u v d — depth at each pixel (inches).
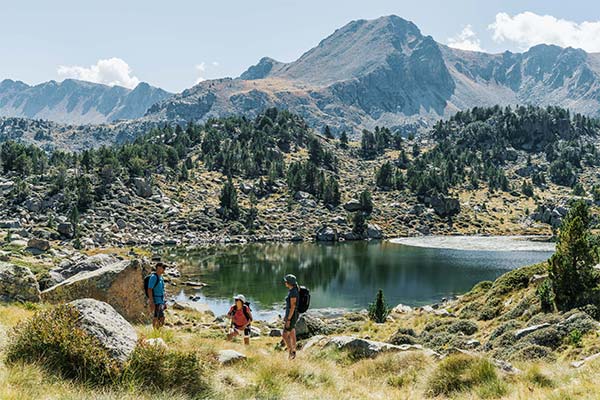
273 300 2933.1
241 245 6166.3
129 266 1224.8
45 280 1462.8
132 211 6835.6
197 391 496.4
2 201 6318.9
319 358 787.4
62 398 401.4
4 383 409.1
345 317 2140.7
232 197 7509.8
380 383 651.5
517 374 647.8
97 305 548.4
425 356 725.9
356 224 7165.4
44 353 478.9
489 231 7741.1
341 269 4175.7
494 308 1626.5
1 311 857.5
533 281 1615.4
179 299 2903.5
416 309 2367.1
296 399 520.7
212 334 1397.6
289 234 6943.9
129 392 444.1
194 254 5182.1
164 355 512.4
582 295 1267.2
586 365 706.8
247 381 570.6
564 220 1553.9
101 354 486.9
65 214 6259.8
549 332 1016.9
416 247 5880.9
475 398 559.8
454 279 3686.0
